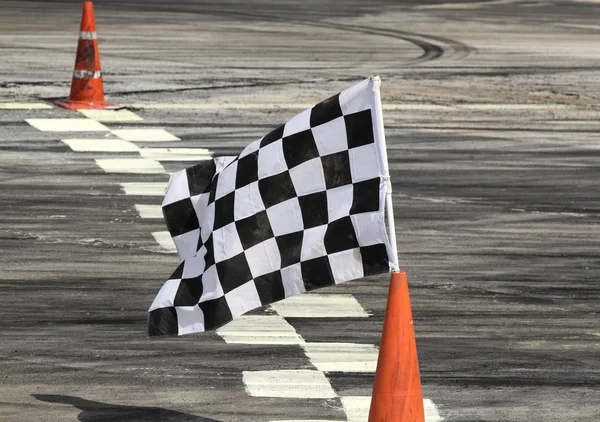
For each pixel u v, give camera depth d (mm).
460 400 14320
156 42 54719
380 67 48656
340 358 15711
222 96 39656
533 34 66438
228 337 16422
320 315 17609
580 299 18969
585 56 55719
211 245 12547
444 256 21391
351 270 11914
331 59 50812
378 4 85438
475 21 74312
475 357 15938
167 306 12641
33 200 24781
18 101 37344
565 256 21719
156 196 25562
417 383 11945
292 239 12148
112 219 23406
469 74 47625
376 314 17750
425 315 17781
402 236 22766
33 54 48500
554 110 39625
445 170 29500
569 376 15328
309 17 72062
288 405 14000
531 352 16234
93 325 16844
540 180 28766
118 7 73062
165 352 15750
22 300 17922
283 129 12344
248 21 67438
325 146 12055
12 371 14844
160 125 34312
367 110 11844
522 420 13773
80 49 36656
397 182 27875
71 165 28562
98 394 14164
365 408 13977
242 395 14273
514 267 20812
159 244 21625
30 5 71562
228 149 31203
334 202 12000
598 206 26234
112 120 34844
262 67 47188
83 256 20609
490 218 24609
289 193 12203
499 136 34531
